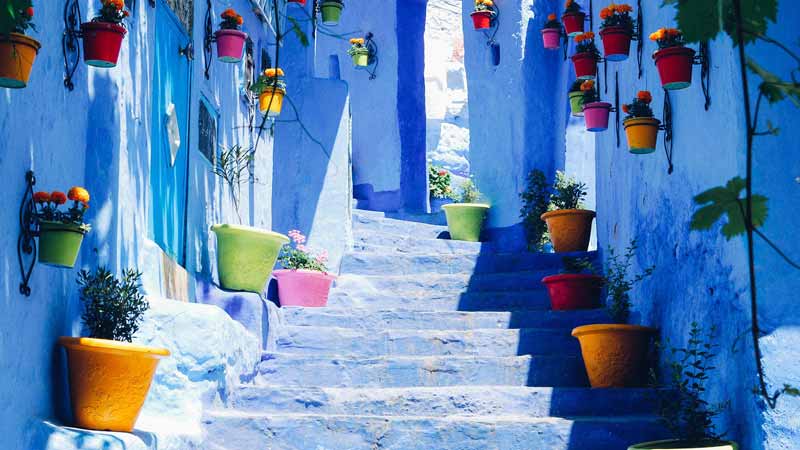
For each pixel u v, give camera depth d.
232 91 7.75
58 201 3.93
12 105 3.78
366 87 13.32
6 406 3.69
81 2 4.62
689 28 1.93
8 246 3.74
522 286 8.85
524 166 10.57
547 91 10.76
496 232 10.87
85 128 4.73
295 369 6.80
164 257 5.79
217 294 6.87
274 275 8.44
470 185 11.36
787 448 4.62
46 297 4.12
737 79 4.98
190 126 6.50
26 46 3.42
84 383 4.15
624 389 6.14
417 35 13.16
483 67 11.41
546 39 10.21
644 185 6.98
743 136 4.94
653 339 6.54
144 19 5.49
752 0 1.90
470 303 8.65
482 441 5.59
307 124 9.88
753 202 1.89
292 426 5.52
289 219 9.75
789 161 4.86
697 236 5.73
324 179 9.80
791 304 4.75
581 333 6.45
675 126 6.15
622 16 6.60
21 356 3.84
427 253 9.95
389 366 6.83
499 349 7.28
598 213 8.84
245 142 8.18
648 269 6.78
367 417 5.60
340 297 8.84
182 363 5.33
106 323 4.47
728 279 5.17
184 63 6.43
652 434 5.52
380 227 11.12
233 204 7.74
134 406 4.27
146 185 5.53
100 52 4.34
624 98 7.67
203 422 5.38
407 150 12.87
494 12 11.16
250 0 8.18
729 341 5.12
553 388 6.18
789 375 4.68
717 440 4.88
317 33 13.76
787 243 4.80
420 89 13.10
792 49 4.85
